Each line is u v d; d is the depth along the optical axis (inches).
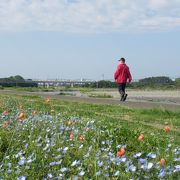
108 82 2206.0
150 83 2095.2
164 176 208.5
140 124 483.8
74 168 238.4
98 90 1862.7
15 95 1055.6
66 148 267.1
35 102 749.9
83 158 259.4
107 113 620.7
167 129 330.6
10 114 486.9
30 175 228.8
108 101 882.1
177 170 212.8
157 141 328.5
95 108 692.7
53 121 405.4
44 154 263.0
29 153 275.3
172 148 284.5
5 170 240.5
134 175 211.8
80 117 497.0
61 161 245.8
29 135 335.9
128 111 650.8
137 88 2081.7
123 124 463.8
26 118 432.1
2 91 1456.7
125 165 223.5
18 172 225.0
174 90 1899.6
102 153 264.2
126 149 315.6
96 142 311.7
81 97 1052.5
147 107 722.2
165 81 2073.1
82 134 341.4
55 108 648.4
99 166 225.0
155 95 1350.9
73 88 2126.0
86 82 2313.0
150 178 208.7
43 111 547.2
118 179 211.5
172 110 639.1
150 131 410.9
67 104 761.0
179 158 242.1
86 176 218.2
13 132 333.7
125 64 896.3
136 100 972.6
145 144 325.7
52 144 287.9
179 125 498.0
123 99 904.9
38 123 385.1
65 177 223.1
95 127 374.6
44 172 235.3
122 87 903.1
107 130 359.3
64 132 353.7
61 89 1930.4
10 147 298.2
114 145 323.0
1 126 381.1
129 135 362.6
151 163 212.5
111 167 228.5
